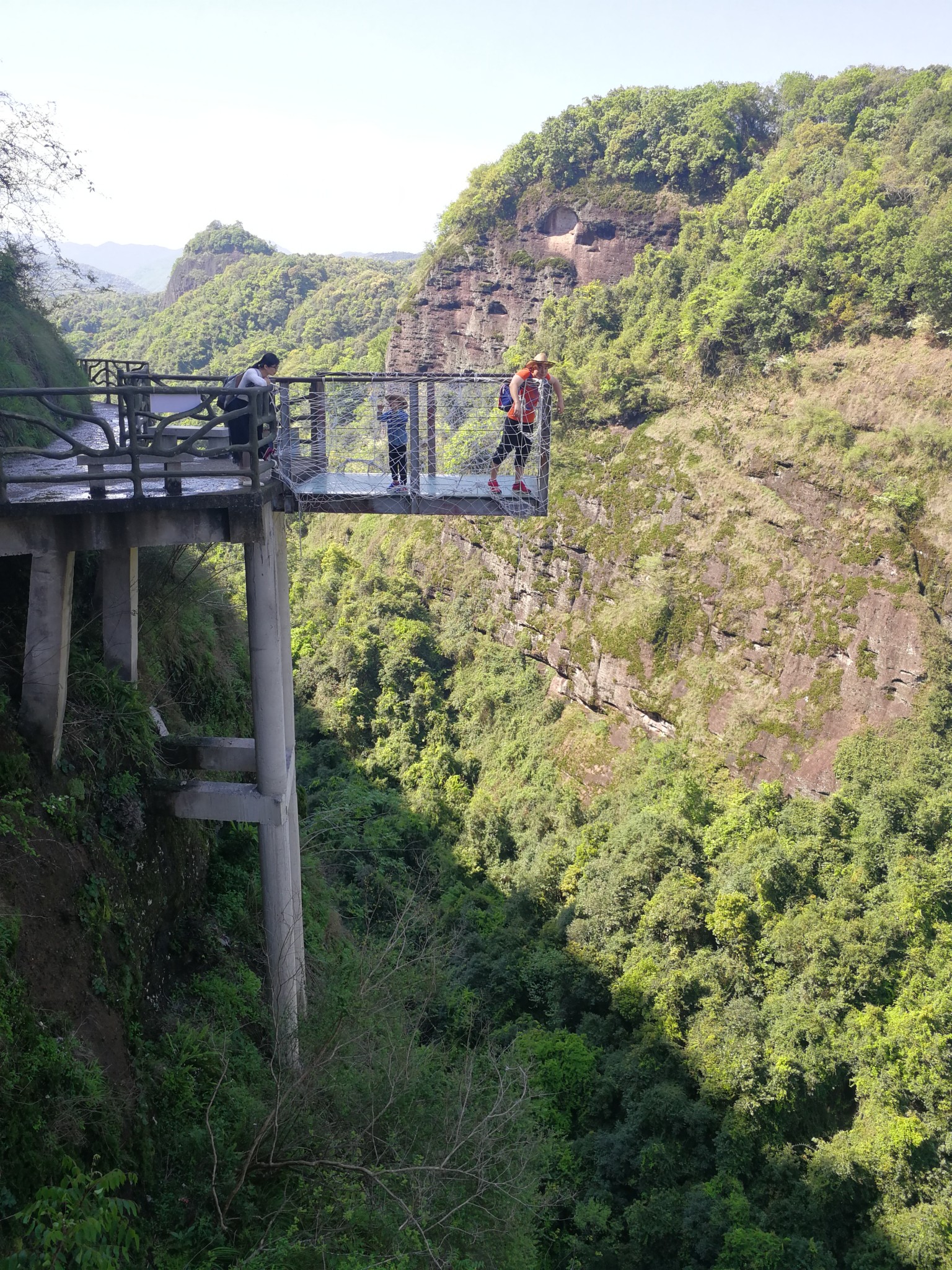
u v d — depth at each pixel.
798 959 34.03
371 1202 7.75
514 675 62.75
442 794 51.56
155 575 12.51
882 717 45.44
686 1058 30.70
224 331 143.12
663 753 51.28
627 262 85.31
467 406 12.96
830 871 38.31
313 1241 7.09
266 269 154.75
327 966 12.12
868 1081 29.72
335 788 44.22
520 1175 8.50
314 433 10.42
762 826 41.62
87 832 8.59
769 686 50.12
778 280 59.16
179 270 178.50
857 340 55.84
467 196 95.44
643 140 86.31
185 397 15.92
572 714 58.44
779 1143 28.80
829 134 76.62
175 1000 9.68
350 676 58.88
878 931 34.28
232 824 13.23
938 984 32.72
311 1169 7.82
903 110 74.94
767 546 52.31
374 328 128.12
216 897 11.98
